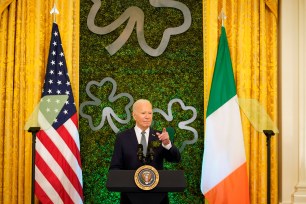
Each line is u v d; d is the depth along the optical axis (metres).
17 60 4.93
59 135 4.81
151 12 5.23
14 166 4.89
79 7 5.13
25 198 4.85
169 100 5.20
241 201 4.84
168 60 5.21
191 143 5.17
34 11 4.96
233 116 4.92
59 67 4.89
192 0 5.24
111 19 5.22
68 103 4.87
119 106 5.18
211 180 4.86
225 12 5.11
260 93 5.04
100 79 5.18
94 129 5.14
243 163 4.88
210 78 5.06
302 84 5.01
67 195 4.79
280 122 5.08
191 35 5.23
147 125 3.95
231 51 5.07
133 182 3.10
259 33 5.07
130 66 5.20
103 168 5.14
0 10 4.88
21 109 4.91
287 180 5.00
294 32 5.06
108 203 5.12
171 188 3.08
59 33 4.96
